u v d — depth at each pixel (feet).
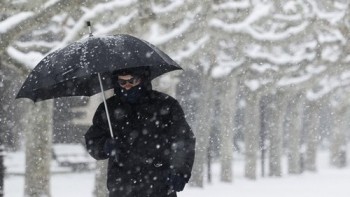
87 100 261.44
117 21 108.47
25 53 112.98
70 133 265.95
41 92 31.76
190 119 275.59
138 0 107.34
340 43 173.06
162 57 30.25
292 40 160.56
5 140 213.46
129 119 30.40
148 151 30.09
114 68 28.63
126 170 30.25
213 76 197.98
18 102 228.02
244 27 148.56
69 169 245.45
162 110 30.22
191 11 121.39
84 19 104.58
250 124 239.91
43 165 120.47
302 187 190.70
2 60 101.55
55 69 29.35
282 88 226.38
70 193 170.91
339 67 191.11
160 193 30.12
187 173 29.27
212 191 183.42
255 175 240.73
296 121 279.69
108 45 29.71
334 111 332.39
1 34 86.02
